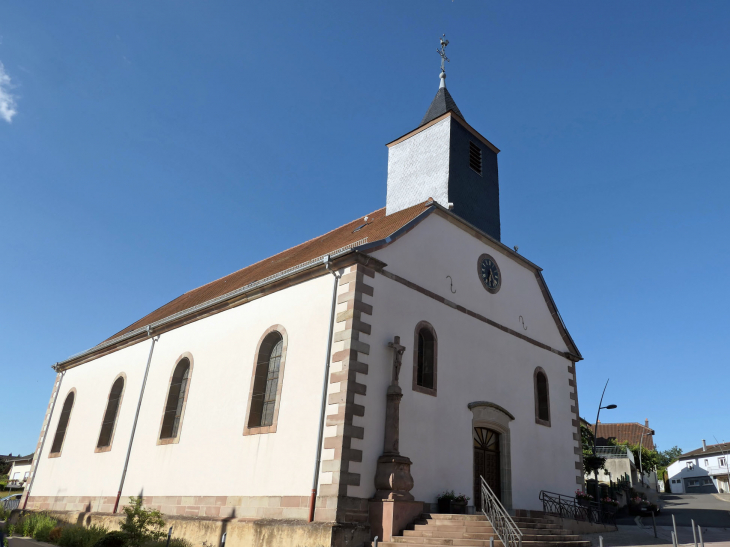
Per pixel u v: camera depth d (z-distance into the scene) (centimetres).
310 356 1473
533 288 2173
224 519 1471
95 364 2578
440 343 1638
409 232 1669
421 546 1167
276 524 1299
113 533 1469
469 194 2136
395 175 2300
